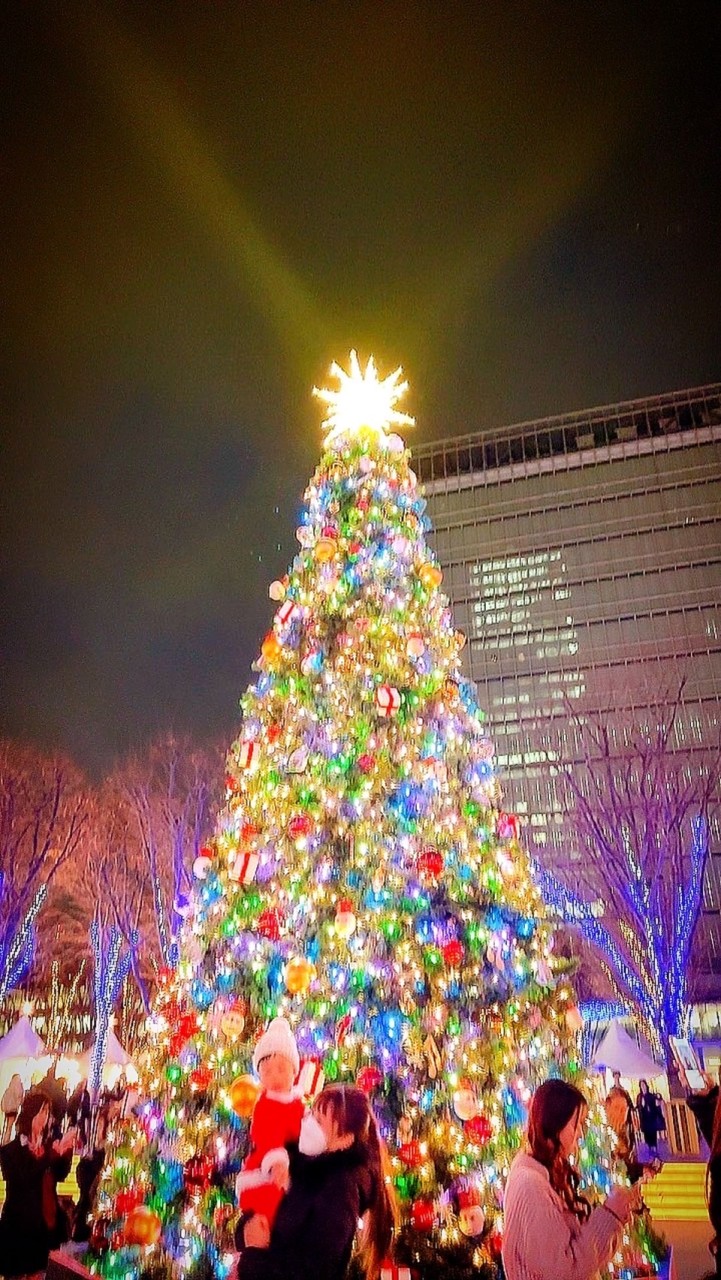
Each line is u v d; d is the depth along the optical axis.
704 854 27.02
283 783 7.03
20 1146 6.19
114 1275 5.54
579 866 29.84
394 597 7.61
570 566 63.44
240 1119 5.75
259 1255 3.16
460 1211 5.32
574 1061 6.40
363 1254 3.35
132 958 22.03
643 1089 13.12
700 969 34.81
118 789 25.64
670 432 64.75
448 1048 5.96
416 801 6.79
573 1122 3.55
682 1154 13.68
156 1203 5.71
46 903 26.33
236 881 6.71
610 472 65.25
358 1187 3.32
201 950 6.64
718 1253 4.08
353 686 7.23
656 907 23.58
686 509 62.38
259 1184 3.62
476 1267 5.24
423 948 6.28
